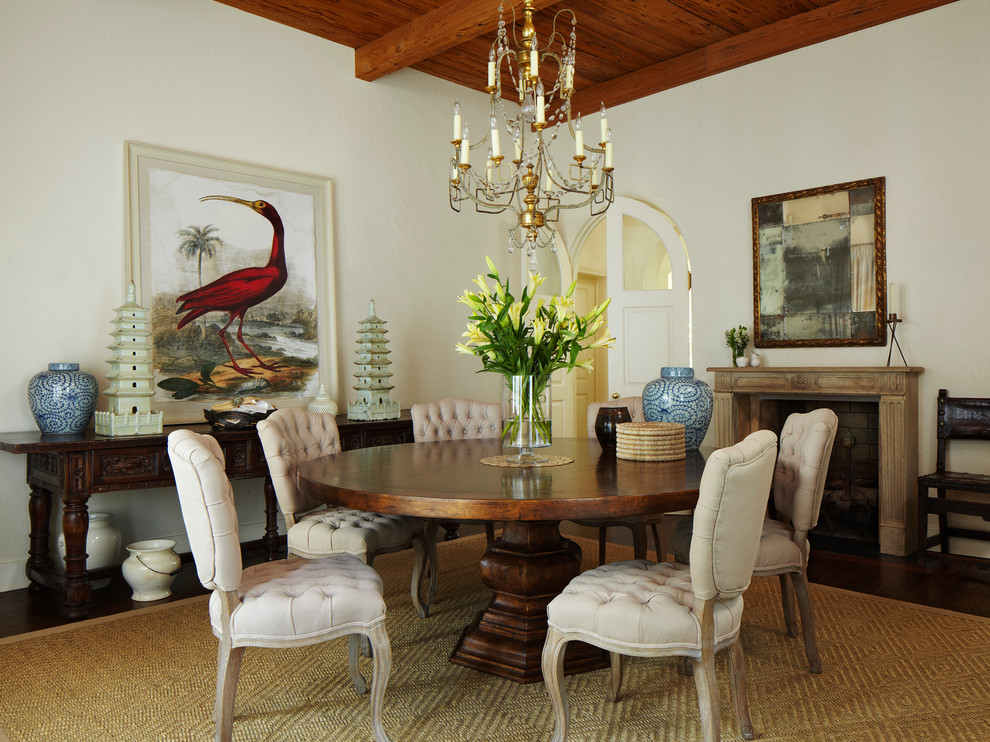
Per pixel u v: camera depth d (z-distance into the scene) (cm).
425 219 543
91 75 379
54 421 339
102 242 382
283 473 281
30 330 359
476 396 578
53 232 366
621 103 565
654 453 262
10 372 353
